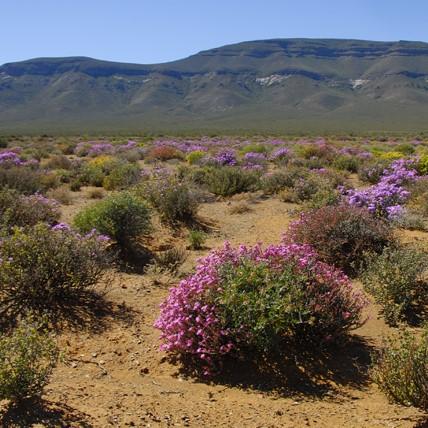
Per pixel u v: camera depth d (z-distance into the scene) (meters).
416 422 4.33
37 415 4.24
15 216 10.47
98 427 4.11
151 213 11.91
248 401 4.83
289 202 14.91
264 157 28.62
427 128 141.38
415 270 6.98
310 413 4.58
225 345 5.43
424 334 4.99
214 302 5.62
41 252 7.00
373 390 5.05
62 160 26.27
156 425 4.24
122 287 7.84
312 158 26.27
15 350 4.42
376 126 158.75
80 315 6.76
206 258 6.42
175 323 5.57
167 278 8.34
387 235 8.91
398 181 15.15
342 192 13.37
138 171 19.42
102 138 76.62
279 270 5.94
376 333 6.26
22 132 125.38
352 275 8.16
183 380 5.33
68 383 5.01
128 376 5.39
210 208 14.15
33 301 6.88
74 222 10.18
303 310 5.66
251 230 11.62
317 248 8.72
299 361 5.60
